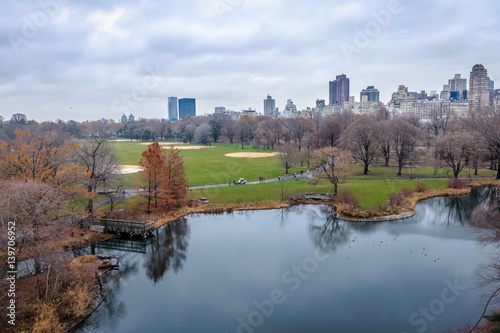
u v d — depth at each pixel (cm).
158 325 2798
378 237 4669
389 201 5959
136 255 4225
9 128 11406
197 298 3212
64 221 3891
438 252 4109
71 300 2928
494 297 3023
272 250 4325
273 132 15450
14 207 3095
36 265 3145
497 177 7950
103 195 5181
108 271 3781
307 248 4366
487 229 3425
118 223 4806
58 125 15688
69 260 3628
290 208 6159
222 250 4356
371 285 3362
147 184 5728
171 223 5434
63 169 4216
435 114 14088
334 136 11131
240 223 5434
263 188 7125
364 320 2806
